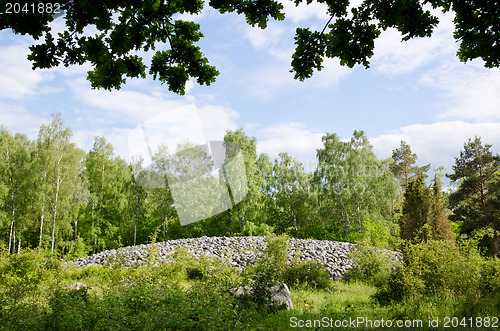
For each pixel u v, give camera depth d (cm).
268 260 677
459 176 2400
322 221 2888
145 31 359
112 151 2681
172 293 568
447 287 639
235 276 683
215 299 539
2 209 2306
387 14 352
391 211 2875
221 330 400
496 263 698
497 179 2100
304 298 741
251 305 547
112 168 2644
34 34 295
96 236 2505
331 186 2792
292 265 953
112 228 2552
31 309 508
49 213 2309
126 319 428
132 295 545
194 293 588
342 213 2786
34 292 659
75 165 2431
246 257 1169
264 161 2658
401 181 3297
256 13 338
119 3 295
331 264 1184
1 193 2183
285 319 510
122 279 684
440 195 1120
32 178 2248
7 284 682
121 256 765
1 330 428
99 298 570
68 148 2416
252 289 609
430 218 1078
